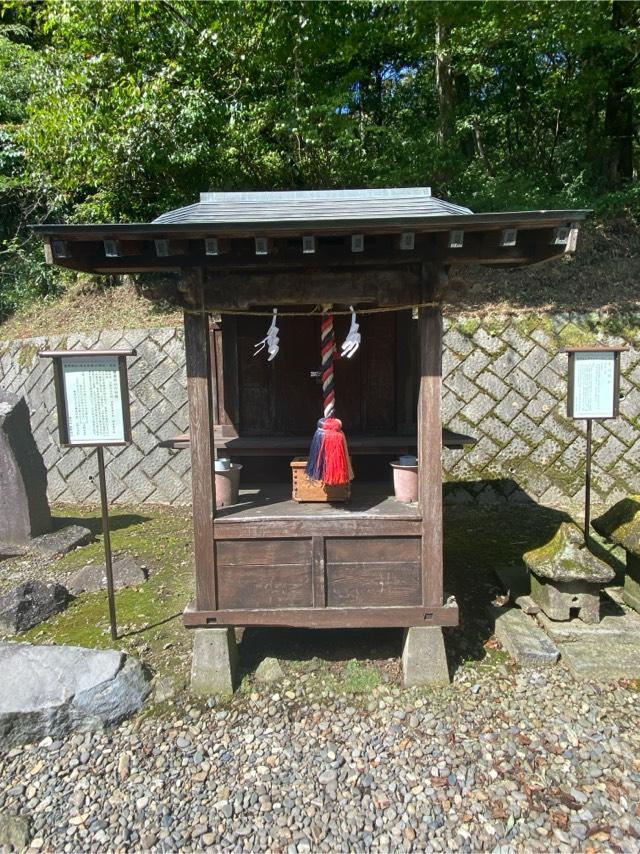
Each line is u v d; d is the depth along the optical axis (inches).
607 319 255.6
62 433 135.2
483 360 257.1
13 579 183.8
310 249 103.6
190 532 223.6
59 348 280.5
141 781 98.0
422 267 114.7
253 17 257.6
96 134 253.6
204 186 285.0
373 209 119.2
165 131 251.0
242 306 116.4
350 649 135.6
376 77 384.5
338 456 121.1
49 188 344.2
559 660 128.4
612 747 103.0
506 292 283.0
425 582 119.1
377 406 161.6
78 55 269.1
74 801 94.3
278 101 278.2
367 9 273.0
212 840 86.3
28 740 107.3
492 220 99.7
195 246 112.3
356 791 94.5
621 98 328.8
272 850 84.5
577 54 311.6
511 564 181.8
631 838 85.1
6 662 119.4
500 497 250.8
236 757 102.7
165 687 121.4
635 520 148.5
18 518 206.1
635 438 247.8
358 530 118.7
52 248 103.0
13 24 389.4
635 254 296.0
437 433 116.9
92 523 237.1
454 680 122.6
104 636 143.1
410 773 97.9
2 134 340.2
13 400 210.8
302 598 120.3
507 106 383.6
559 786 94.7
